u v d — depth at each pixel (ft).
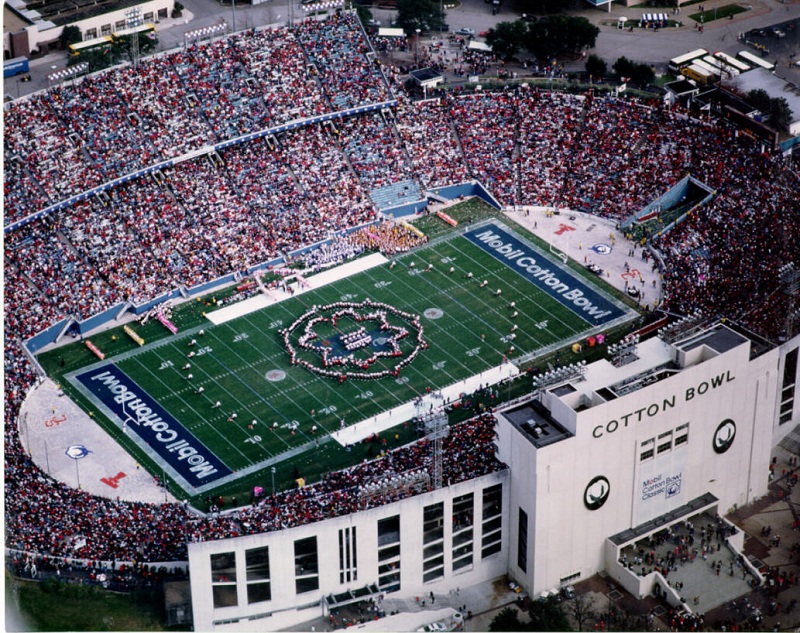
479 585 588.50
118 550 581.53
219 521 587.68
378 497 569.23
